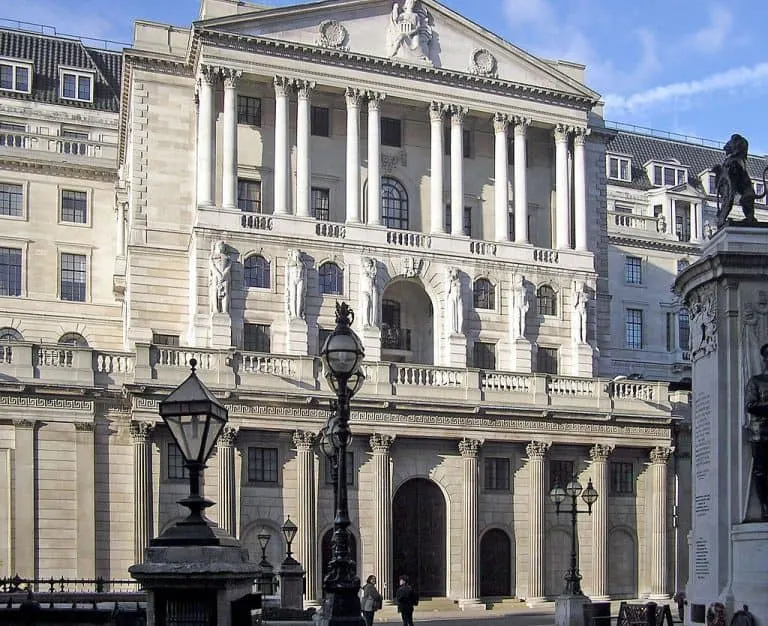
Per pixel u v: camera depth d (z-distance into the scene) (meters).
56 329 81.44
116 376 60.81
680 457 70.62
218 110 69.88
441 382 65.81
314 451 62.59
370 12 72.44
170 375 60.56
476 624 52.81
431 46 73.75
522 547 66.38
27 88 91.94
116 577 59.25
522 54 75.38
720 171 31.25
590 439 68.19
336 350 24.33
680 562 69.44
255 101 71.56
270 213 70.81
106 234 83.94
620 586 68.81
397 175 74.50
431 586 64.56
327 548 62.59
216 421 18.52
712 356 29.97
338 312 25.22
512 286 73.38
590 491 48.91
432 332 72.50
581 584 67.19
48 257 82.31
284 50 69.81
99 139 92.69
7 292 81.12
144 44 71.56
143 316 68.62
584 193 76.88
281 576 45.69
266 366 62.72
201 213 67.25
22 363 59.03
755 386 28.66
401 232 71.19
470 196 76.12
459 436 65.19
